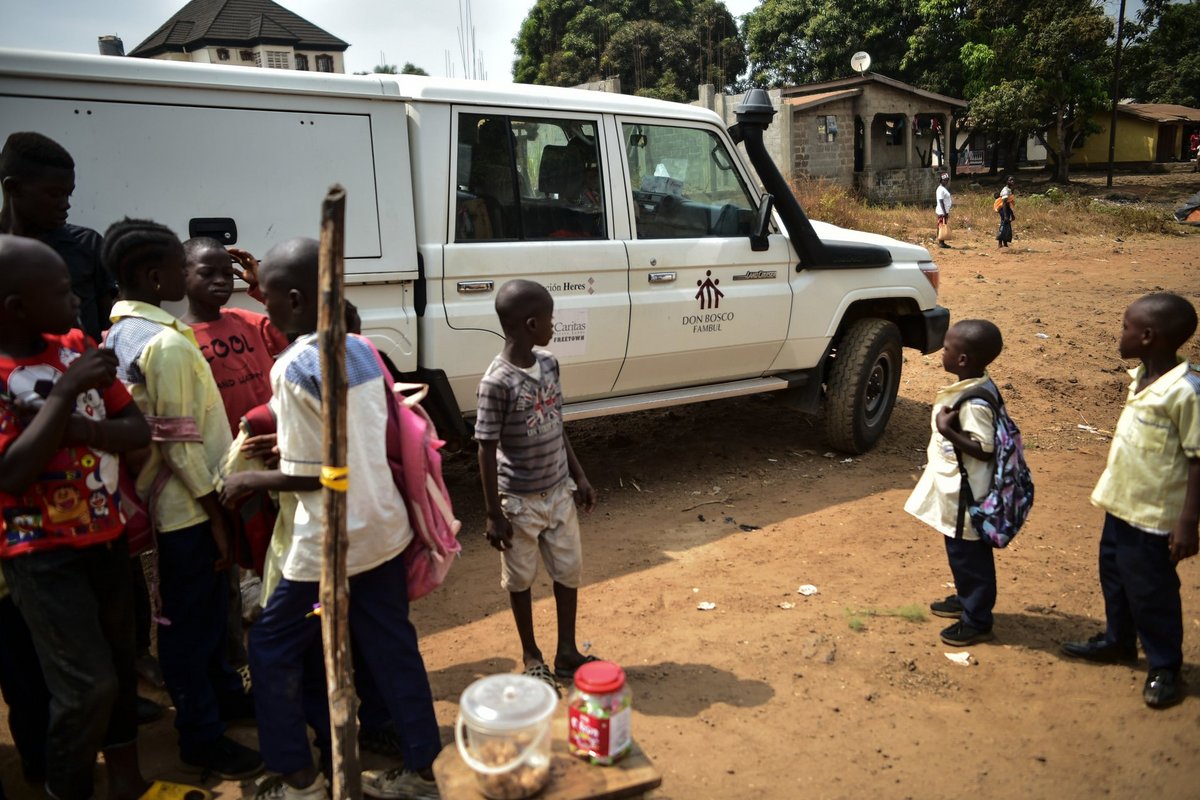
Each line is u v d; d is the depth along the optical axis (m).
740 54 37.41
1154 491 3.04
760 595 4.07
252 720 3.18
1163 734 3.02
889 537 4.75
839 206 20.56
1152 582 3.11
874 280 6.09
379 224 4.13
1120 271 15.26
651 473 5.86
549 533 3.25
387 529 2.42
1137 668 3.45
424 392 2.71
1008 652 3.56
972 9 33.06
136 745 2.69
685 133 5.31
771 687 3.32
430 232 4.30
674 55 36.00
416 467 2.52
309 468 2.33
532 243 4.61
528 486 3.13
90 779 2.52
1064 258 17.19
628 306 4.94
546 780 2.00
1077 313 11.08
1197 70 51.94
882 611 3.90
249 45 42.22
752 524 4.97
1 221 2.97
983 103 32.09
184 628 2.74
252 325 3.15
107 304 3.31
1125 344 3.14
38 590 2.34
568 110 4.75
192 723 2.79
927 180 28.17
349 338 2.42
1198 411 2.91
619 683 2.07
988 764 2.88
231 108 3.75
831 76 36.38
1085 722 3.10
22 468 2.19
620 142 4.98
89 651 2.40
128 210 3.55
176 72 3.60
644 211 5.14
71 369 2.25
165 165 3.62
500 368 3.05
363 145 4.08
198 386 2.70
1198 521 2.96
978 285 13.72
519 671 3.43
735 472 5.86
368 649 2.52
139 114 3.55
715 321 5.32
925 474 3.67
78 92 3.43
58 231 3.06
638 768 2.06
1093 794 2.74
